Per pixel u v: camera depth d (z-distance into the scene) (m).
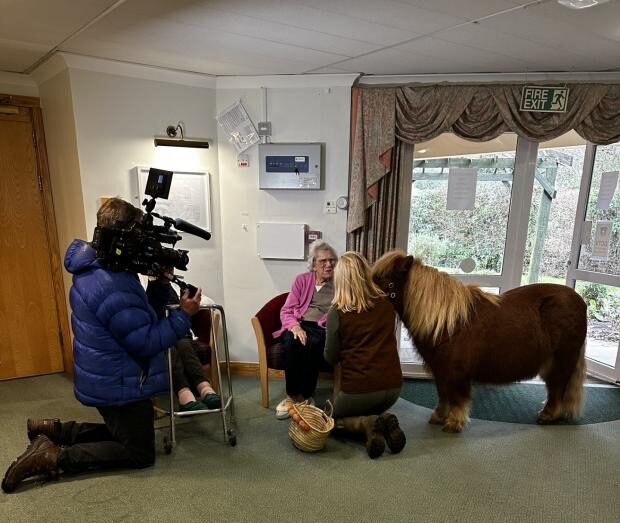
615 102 2.68
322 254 2.62
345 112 2.89
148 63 2.62
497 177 3.03
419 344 2.35
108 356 1.75
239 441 2.22
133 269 1.75
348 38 2.17
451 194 3.04
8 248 2.89
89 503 1.71
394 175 2.89
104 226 1.73
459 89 2.75
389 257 2.39
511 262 3.12
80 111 2.54
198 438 2.24
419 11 1.82
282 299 2.86
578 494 1.81
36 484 1.81
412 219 3.10
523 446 2.19
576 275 3.22
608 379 3.07
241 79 2.90
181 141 2.85
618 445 2.21
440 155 3.01
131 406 1.84
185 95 2.86
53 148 2.86
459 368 2.24
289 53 2.41
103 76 2.58
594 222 3.08
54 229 3.04
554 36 2.11
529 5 1.75
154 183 1.90
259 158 2.97
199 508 1.70
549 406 2.44
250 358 3.25
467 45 2.25
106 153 2.66
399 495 1.79
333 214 3.02
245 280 3.17
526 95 2.71
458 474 1.94
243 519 1.64
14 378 3.02
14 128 2.83
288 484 1.86
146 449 1.91
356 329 2.10
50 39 2.21
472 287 2.37
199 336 2.70
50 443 1.83
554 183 3.21
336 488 1.83
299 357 2.42
